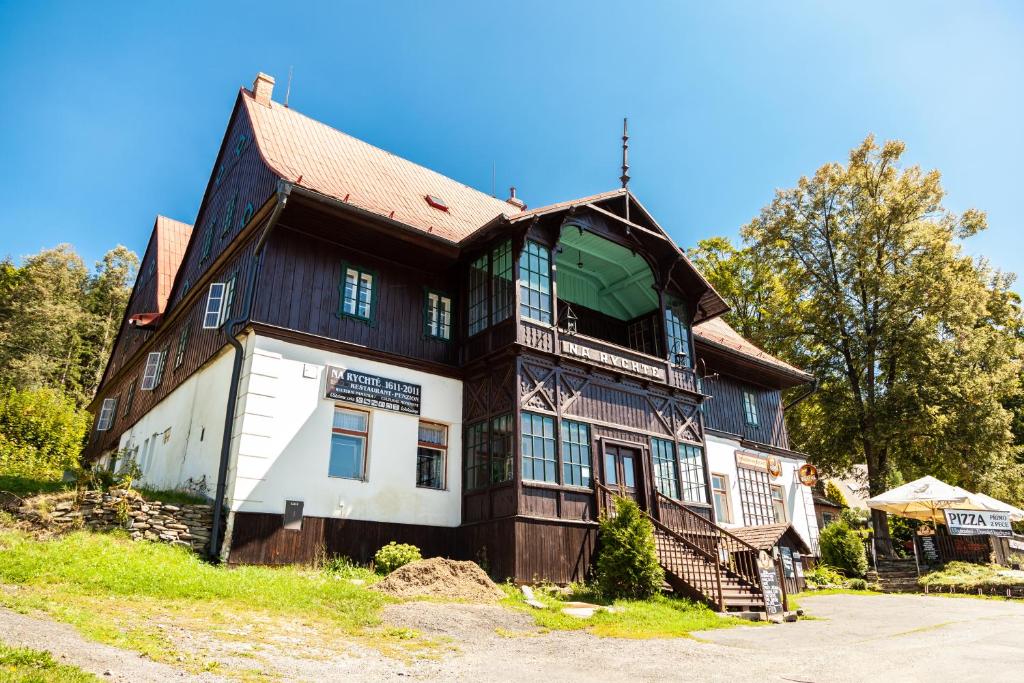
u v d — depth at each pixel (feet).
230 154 69.56
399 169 70.28
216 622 28.17
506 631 32.96
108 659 20.71
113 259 173.78
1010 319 126.21
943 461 99.55
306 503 45.85
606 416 55.88
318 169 57.93
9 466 65.62
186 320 66.59
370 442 50.31
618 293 69.72
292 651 25.53
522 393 50.75
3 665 17.81
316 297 51.39
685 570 48.52
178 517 42.47
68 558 33.37
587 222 59.57
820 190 112.57
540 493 48.93
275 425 46.16
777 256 115.96
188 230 93.09
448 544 51.57
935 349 97.60
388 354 53.01
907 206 104.47
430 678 23.88
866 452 103.30
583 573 49.19
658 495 56.54
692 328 68.18
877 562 91.71
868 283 106.22
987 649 33.22
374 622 31.48
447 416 55.01
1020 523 117.08
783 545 68.74
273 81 69.97
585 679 24.97
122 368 88.58
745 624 41.37
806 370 112.78
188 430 55.77
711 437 79.46
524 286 53.83
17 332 128.16
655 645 32.07
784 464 88.58
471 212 70.23
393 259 57.21
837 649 32.89
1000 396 99.19
